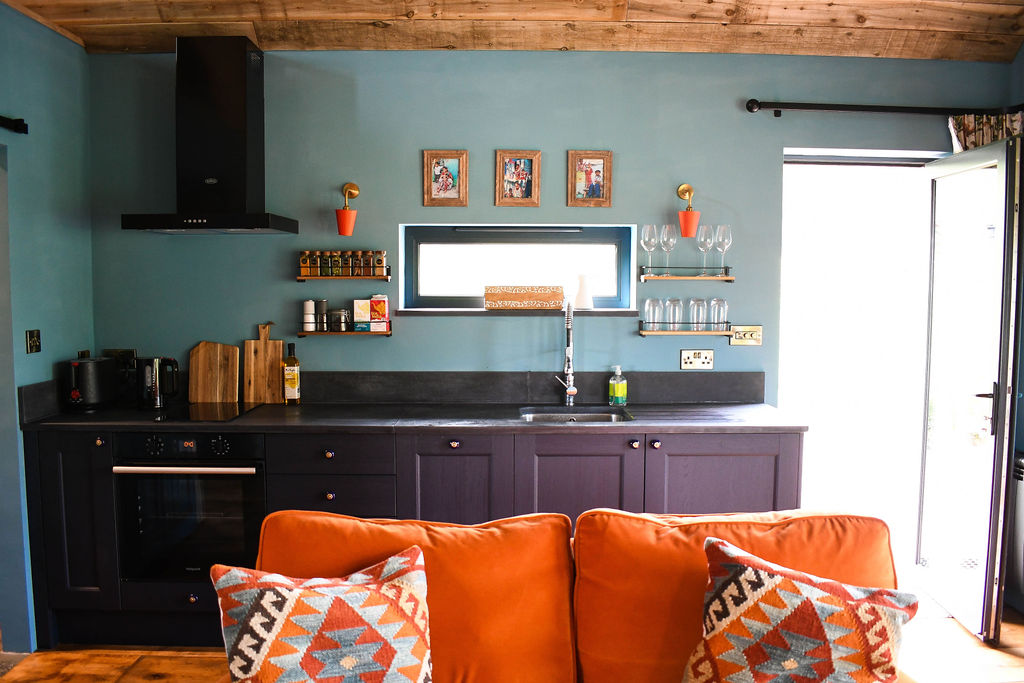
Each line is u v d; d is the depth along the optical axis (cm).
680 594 166
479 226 349
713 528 175
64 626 304
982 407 293
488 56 338
